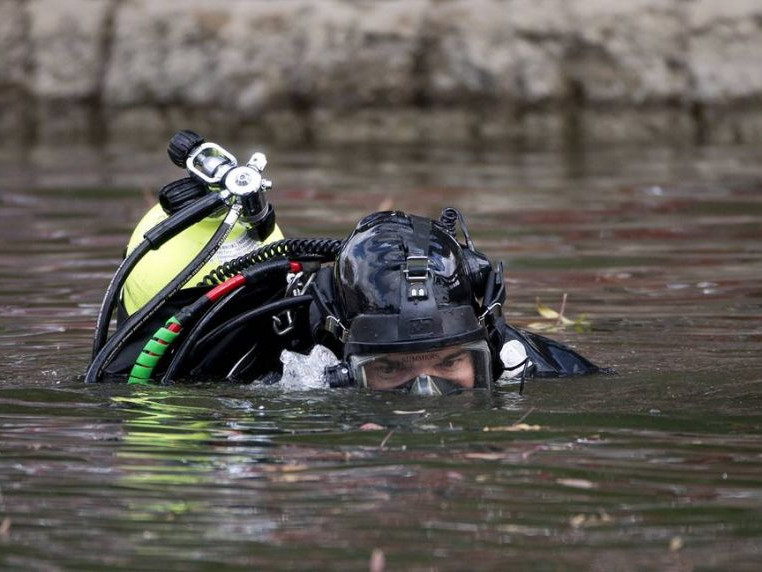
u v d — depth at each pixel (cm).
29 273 2764
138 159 5050
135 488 1216
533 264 2878
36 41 5903
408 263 1517
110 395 1596
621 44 5847
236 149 5466
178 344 1714
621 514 1138
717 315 2269
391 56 5762
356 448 1332
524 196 3984
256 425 1432
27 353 1966
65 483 1235
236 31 5831
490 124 5781
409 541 1072
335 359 1597
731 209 3725
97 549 1062
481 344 1510
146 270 1756
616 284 2631
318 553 1047
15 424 1463
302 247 1691
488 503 1164
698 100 5856
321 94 5762
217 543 1071
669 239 3225
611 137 5812
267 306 1636
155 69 5850
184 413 1498
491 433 1385
